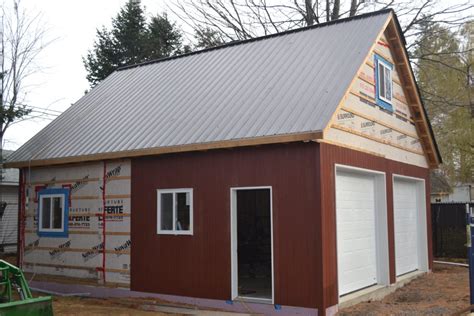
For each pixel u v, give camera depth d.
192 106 12.58
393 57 14.11
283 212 9.82
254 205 16.62
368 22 13.14
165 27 34.47
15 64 20.55
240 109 11.28
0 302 7.69
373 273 12.30
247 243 15.67
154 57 33.50
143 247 11.78
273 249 9.87
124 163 12.35
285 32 14.79
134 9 35.00
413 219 15.62
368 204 12.35
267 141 9.62
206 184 10.89
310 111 9.95
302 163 9.70
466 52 23.36
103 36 34.66
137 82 16.14
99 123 14.10
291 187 9.77
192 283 10.91
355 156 11.11
